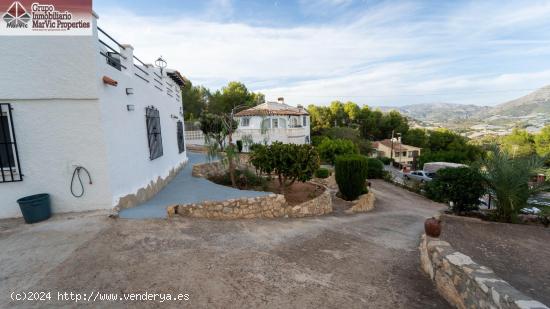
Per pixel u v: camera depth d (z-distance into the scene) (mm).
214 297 3018
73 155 5070
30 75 4703
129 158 6266
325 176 16469
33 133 4875
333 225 6926
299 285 3447
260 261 4051
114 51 5859
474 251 5145
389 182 20672
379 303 3168
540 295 3605
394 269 4207
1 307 2646
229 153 9289
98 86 4996
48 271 3303
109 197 5328
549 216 7066
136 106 6805
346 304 3094
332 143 25078
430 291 3518
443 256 3432
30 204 4648
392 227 7375
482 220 7371
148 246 4145
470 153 38969
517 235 6188
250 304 2941
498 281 2607
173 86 11234
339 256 4605
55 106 4906
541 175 7008
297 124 27516
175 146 11102
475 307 2744
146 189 7180
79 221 4816
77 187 5160
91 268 3410
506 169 7172
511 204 7156
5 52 4582
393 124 51281
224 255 4133
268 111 24578
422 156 35781
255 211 7016
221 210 6465
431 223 4184
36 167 4945
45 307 2674
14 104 4734
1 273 3240
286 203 7672
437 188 8617
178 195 7500
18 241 4070
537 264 4641
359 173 10750
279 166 8344
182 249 4164
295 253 4547
